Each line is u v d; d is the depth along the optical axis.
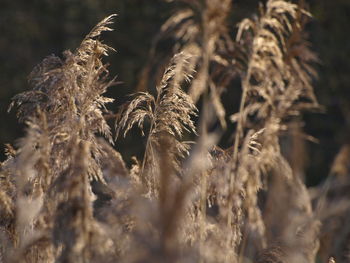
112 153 5.14
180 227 4.89
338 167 8.62
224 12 4.53
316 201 8.30
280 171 5.80
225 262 4.94
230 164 5.50
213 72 5.59
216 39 4.87
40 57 19.53
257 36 5.55
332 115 19.05
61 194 4.62
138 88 5.49
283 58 5.74
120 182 4.94
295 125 5.83
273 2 5.61
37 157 4.98
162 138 3.42
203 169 5.04
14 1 19.56
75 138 5.05
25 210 5.01
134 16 18.97
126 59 18.66
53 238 4.43
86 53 5.74
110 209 4.52
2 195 5.14
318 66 18.98
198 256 4.30
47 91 5.41
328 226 7.41
